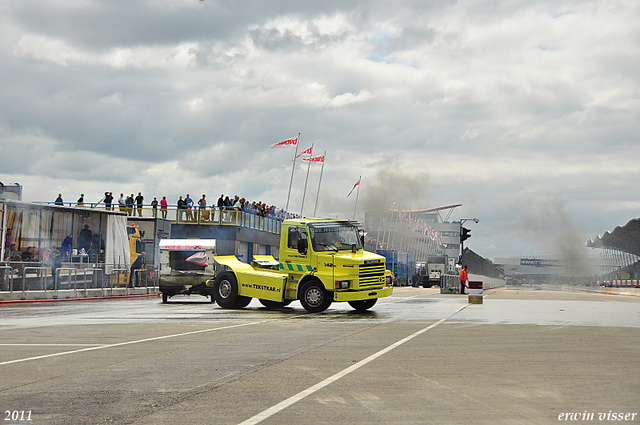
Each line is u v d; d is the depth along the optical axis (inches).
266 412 239.6
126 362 362.3
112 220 1232.2
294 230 794.8
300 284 787.4
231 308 853.2
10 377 314.7
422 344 444.5
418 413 237.6
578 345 438.6
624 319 679.1
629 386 289.1
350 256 765.9
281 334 513.7
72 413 239.5
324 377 313.4
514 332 528.4
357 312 788.0
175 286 986.7
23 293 965.8
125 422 225.9
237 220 1959.9
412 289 2245.3
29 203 1077.8
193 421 226.8
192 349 418.9
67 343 450.6
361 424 222.1
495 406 249.0
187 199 1915.6
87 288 1119.6
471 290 1021.8
